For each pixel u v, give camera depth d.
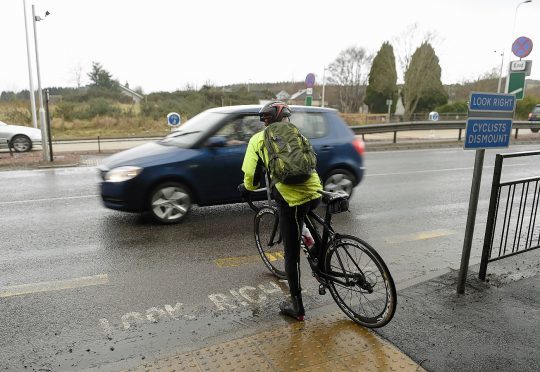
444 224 6.80
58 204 7.67
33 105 22.33
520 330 3.24
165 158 6.23
